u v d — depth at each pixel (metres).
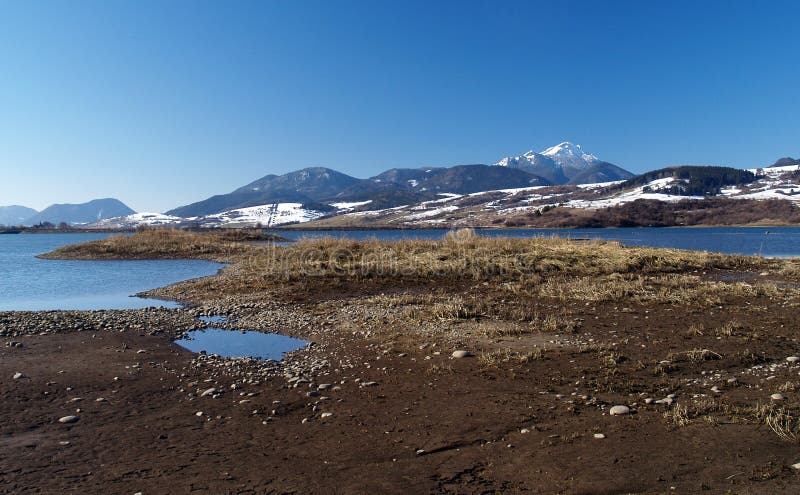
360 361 10.30
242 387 8.82
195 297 19.77
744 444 5.75
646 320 12.83
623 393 7.82
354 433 6.71
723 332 11.12
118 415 7.48
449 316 13.85
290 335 13.14
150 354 11.07
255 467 5.73
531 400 7.66
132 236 51.50
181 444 6.41
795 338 10.62
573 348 10.45
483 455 5.89
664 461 5.45
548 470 5.41
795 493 4.64
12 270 32.56
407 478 5.38
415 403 7.79
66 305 18.92
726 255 26.09
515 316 13.67
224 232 66.56
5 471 5.62
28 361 10.38
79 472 5.60
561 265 22.28
